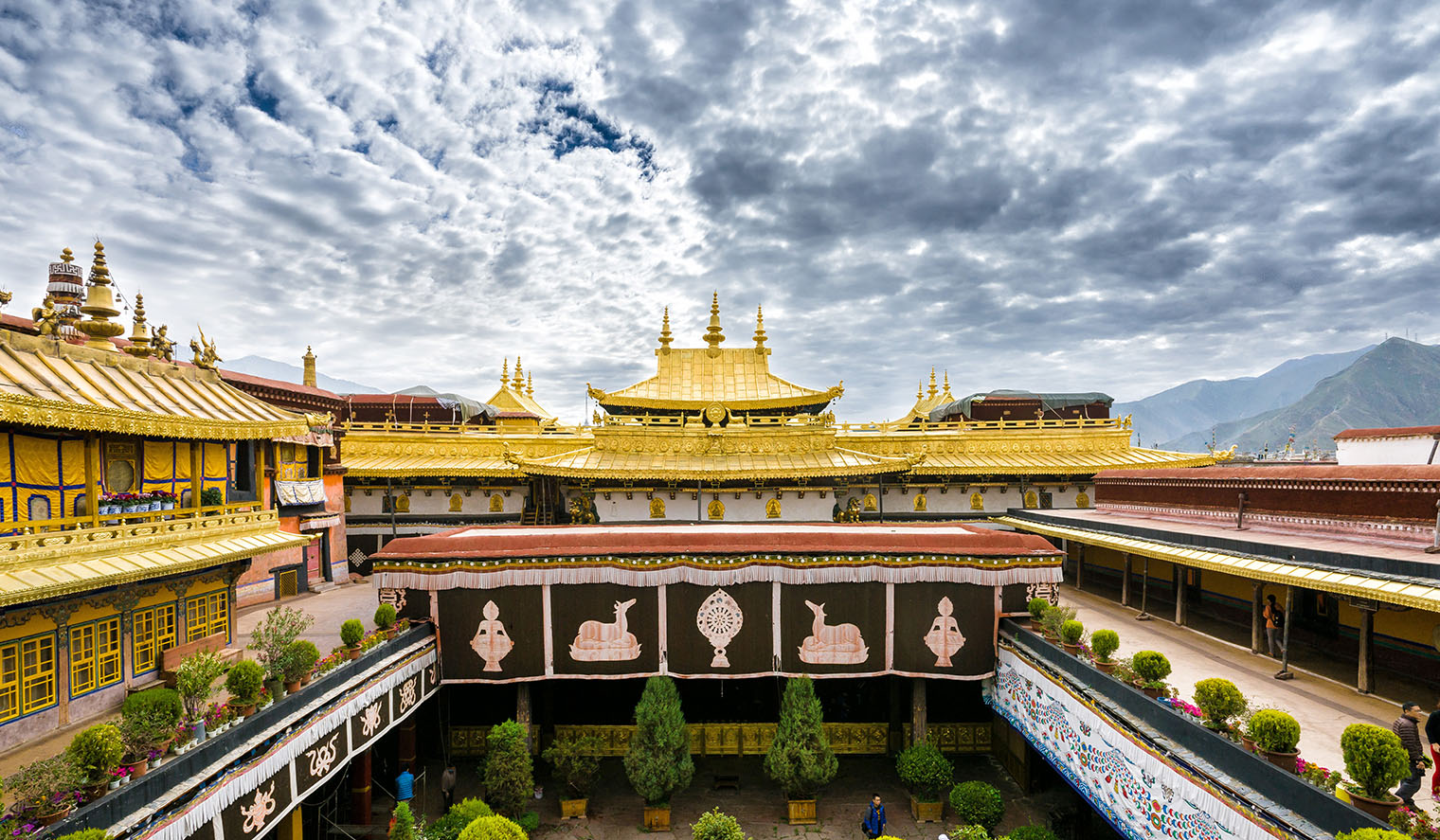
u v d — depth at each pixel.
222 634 21.39
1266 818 10.99
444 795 20.66
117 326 21.33
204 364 23.55
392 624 20.41
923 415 56.97
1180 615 23.42
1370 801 9.84
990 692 22.02
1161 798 13.44
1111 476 33.44
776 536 22.25
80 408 15.29
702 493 35.94
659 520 35.78
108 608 17.31
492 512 40.16
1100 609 27.03
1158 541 23.34
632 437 37.16
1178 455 39.47
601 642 21.78
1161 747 13.52
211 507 20.92
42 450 16.53
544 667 21.69
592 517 35.88
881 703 25.95
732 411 40.56
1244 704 12.61
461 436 41.88
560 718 25.69
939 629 21.64
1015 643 20.53
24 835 9.88
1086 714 16.22
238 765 13.51
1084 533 27.27
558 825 20.73
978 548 21.66
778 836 20.03
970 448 41.19
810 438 37.50
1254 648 20.06
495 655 21.66
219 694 17.08
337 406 43.88
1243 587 23.48
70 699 16.16
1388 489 18.22
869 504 38.88
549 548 21.91
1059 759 17.52
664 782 20.08
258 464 27.53
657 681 21.25
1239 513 23.41
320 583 33.78
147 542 17.38
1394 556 15.45
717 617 21.80
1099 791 15.64
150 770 11.91
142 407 18.70
